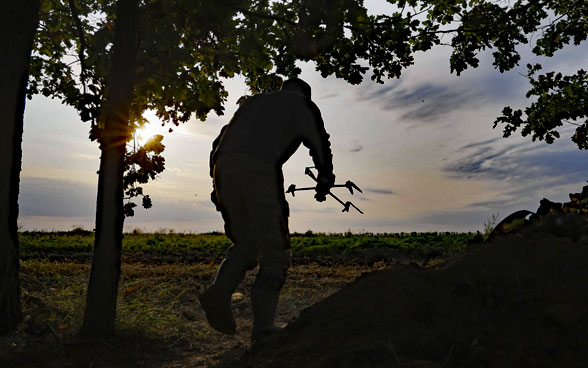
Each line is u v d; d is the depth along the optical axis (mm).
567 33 6949
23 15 4230
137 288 6105
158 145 5164
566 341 1872
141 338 4059
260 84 6348
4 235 4047
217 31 5535
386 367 1803
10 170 4133
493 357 1819
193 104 6051
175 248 12789
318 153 3656
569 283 2191
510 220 3117
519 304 2090
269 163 3482
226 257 3574
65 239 14555
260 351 2455
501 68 6086
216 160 3598
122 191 4195
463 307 2133
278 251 3445
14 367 3316
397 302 2230
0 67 4102
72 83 6816
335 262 9859
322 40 4973
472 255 2555
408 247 11508
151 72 5344
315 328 2338
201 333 4402
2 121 4102
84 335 3961
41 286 6051
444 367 1787
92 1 5965
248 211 3449
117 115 4152
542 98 9320
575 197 3469
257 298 3424
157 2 4766
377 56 5301
